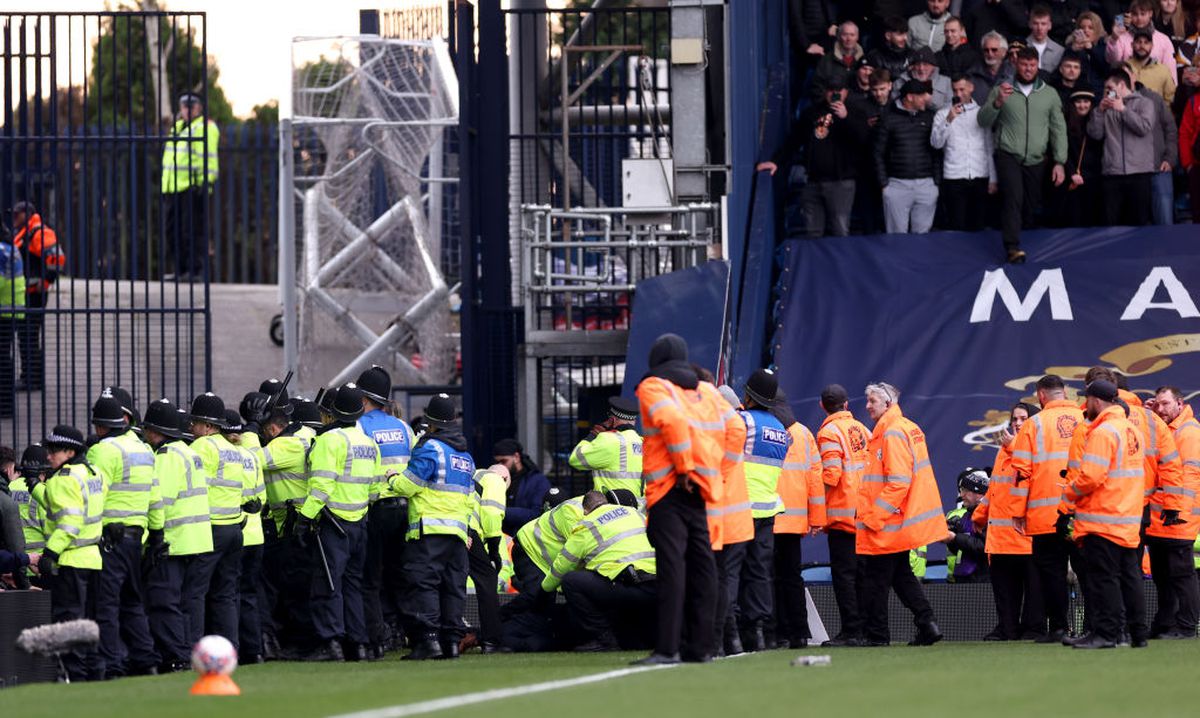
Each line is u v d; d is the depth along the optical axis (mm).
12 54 65562
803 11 78250
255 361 90750
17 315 72562
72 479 44969
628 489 53000
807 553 60781
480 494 54312
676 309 65000
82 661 45312
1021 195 69812
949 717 27234
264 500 51594
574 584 51938
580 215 70562
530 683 35188
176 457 47531
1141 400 63969
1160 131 71750
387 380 52875
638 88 73312
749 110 71812
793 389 66188
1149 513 53875
